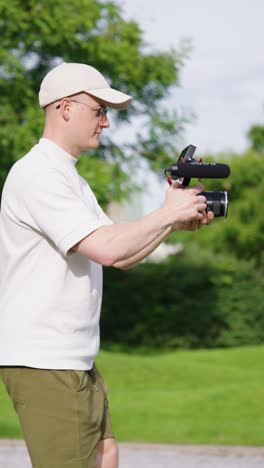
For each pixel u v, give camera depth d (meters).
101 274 4.02
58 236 3.72
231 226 28.05
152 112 21.02
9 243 3.87
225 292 21.59
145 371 13.94
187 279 21.56
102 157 20.80
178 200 3.76
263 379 13.30
